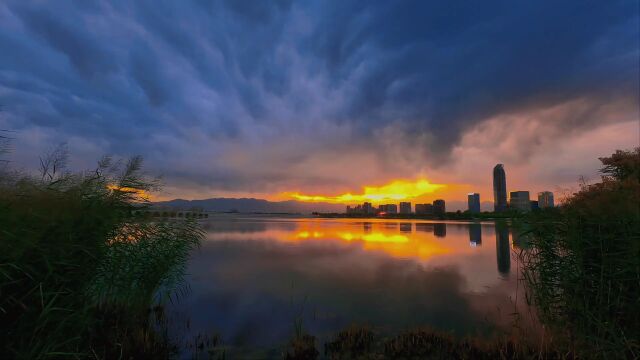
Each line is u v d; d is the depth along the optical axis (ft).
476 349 23.45
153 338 25.11
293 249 93.61
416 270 60.75
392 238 134.21
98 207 23.49
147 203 30.04
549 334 23.86
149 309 33.78
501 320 31.55
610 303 19.84
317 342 25.94
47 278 16.87
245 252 86.22
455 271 59.41
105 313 27.96
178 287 45.32
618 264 19.75
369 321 31.60
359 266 65.16
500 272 58.85
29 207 17.49
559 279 23.54
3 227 15.05
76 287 20.04
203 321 31.07
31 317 16.16
